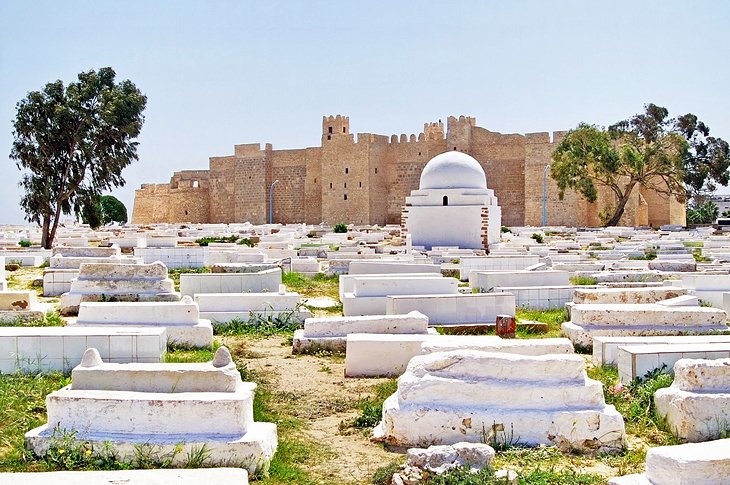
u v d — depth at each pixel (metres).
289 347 12.44
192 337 11.83
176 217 86.88
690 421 7.57
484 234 32.56
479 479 6.13
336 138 75.81
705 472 5.74
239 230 47.00
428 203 33.41
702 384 7.81
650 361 9.31
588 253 28.23
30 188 33.94
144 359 10.17
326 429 8.20
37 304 13.67
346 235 40.25
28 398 8.73
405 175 76.31
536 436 7.39
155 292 14.09
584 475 6.61
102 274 14.23
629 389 9.04
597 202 66.69
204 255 23.61
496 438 7.37
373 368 10.51
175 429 6.94
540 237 40.72
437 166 34.41
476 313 13.68
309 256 28.48
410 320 11.76
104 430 6.97
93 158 34.91
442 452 6.50
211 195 85.44
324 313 15.66
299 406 9.04
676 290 14.20
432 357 7.80
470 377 7.66
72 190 34.44
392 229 50.22
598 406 7.57
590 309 12.27
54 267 18.36
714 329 12.02
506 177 72.31
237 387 7.49
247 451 6.73
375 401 9.03
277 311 14.18
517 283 17.33
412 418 7.47
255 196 81.31
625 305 12.82
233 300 14.15
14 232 43.12
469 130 73.00
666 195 68.12
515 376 7.66
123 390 7.32
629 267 21.95
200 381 7.35
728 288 16.44
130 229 48.62
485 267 21.94
